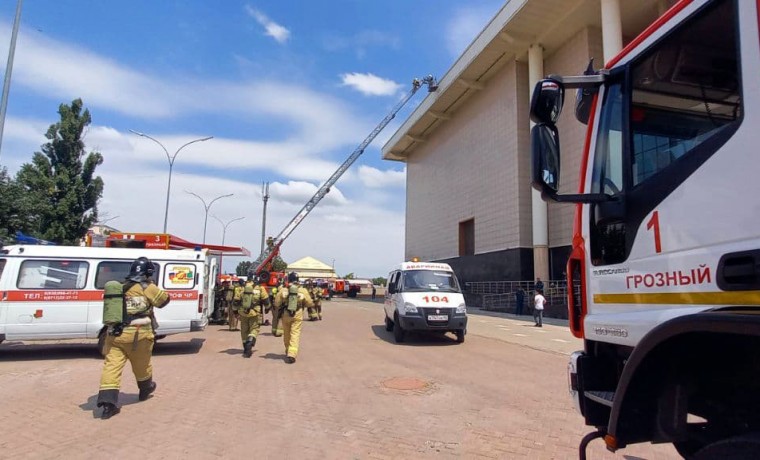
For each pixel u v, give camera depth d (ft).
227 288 62.80
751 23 6.71
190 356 35.78
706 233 7.16
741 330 5.68
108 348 20.27
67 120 90.68
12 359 34.04
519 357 36.63
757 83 6.52
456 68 125.49
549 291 90.89
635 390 7.59
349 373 29.43
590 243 10.15
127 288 21.24
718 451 6.57
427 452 15.94
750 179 6.48
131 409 20.98
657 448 16.38
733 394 7.67
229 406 21.54
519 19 97.60
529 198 108.88
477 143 130.31
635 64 9.18
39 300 33.63
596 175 10.06
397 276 48.85
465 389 25.38
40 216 83.97
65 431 17.89
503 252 113.19
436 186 160.04
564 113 88.28
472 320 76.84
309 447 16.30
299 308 33.55
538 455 15.71
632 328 8.63
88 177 92.02
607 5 81.46
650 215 8.39
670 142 8.09
